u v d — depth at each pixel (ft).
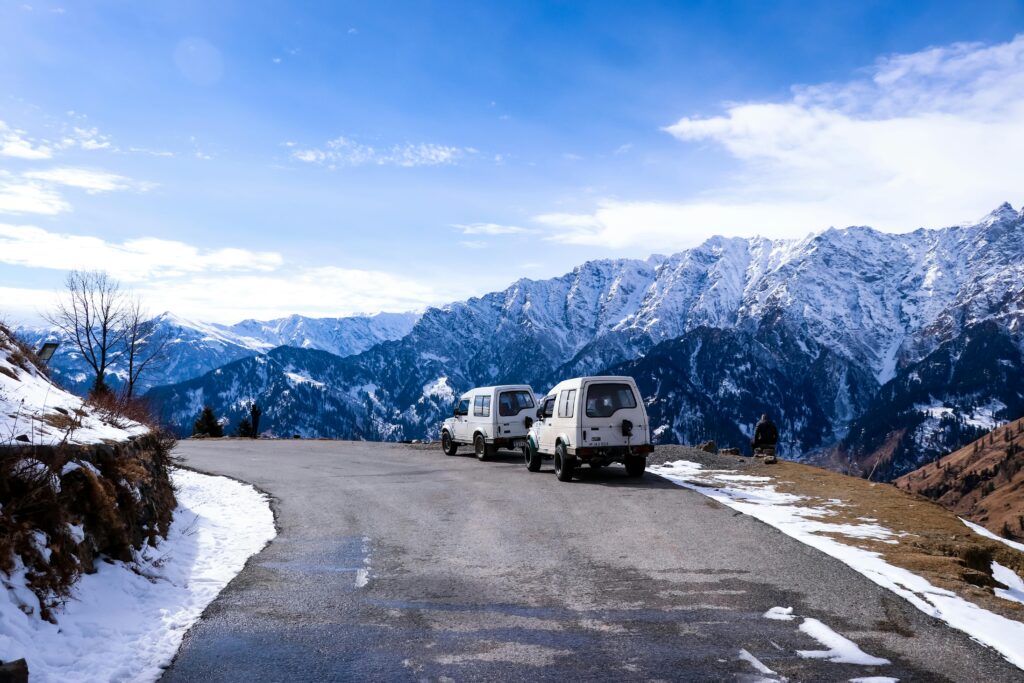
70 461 22.97
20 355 41.27
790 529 31.96
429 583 24.30
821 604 21.06
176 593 23.17
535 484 48.83
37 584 18.19
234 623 20.06
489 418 66.44
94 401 44.09
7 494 19.40
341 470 61.16
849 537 30.27
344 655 17.49
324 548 30.19
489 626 19.63
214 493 47.37
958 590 22.45
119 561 23.57
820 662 16.62
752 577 24.11
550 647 17.89
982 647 17.56
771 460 61.52
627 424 50.03
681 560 26.66
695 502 39.58
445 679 15.92
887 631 18.71
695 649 17.56
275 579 25.08
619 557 27.40
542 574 25.17
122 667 16.58
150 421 52.75
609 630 19.11
